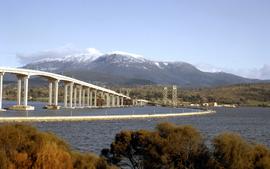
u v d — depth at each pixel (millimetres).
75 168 38250
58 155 36375
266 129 155000
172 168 43688
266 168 41000
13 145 37656
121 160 49000
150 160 45000
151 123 161625
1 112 183875
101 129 125750
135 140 47688
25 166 35281
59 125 133875
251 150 43375
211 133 123250
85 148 79438
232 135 44438
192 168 43469
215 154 43250
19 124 42750
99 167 41562
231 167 41781
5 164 34469
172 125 47188
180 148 44281
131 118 189750
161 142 45000
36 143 38312
